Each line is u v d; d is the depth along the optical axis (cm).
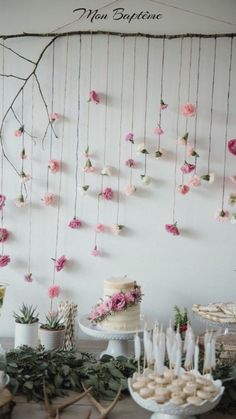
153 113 249
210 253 251
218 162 248
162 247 252
